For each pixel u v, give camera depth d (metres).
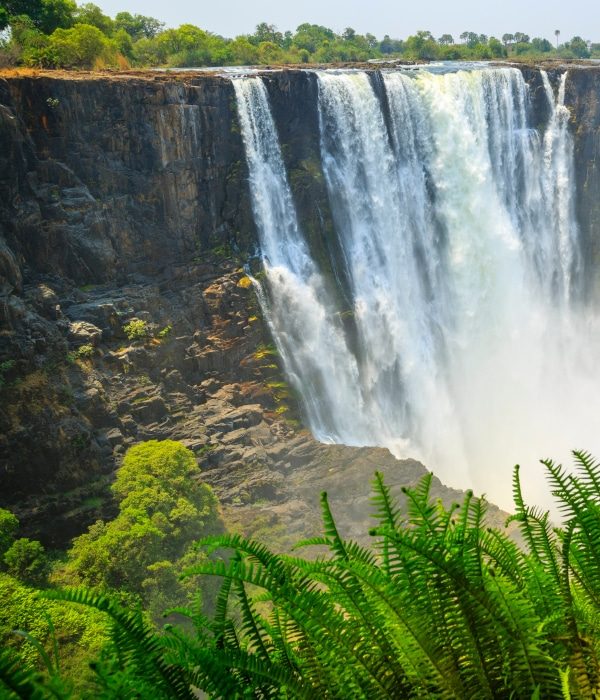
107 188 56.62
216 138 61.19
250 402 59.88
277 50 105.06
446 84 70.69
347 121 66.56
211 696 4.36
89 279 55.62
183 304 59.75
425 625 4.41
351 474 52.91
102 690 4.02
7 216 50.62
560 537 5.75
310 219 66.56
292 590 4.57
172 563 37.81
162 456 43.19
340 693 4.48
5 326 46.66
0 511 39.00
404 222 71.12
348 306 67.50
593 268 82.50
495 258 75.62
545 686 4.45
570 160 78.81
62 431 46.50
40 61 65.56
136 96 56.34
